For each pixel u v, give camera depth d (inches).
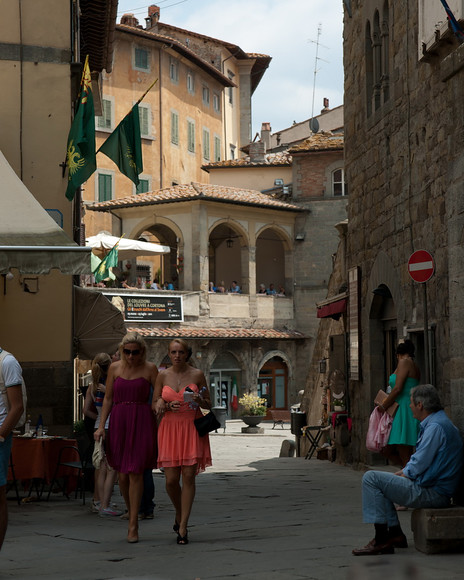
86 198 1923.0
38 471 458.3
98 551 297.6
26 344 540.4
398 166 552.4
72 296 550.9
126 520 390.0
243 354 1835.6
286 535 320.2
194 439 313.7
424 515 271.6
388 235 574.9
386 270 575.5
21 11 553.3
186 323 1739.7
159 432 317.4
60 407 540.1
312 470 679.7
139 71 2043.6
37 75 553.0
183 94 2194.9
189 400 313.1
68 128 553.3
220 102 2433.6
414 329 508.7
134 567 260.7
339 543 295.7
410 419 400.8
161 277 1942.7
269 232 2027.6
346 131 698.2
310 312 1924.2
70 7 560.7
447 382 445.1
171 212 1787.6
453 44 445.1
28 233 422.6
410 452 401.4
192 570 251.0
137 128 556.1
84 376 968.9
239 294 1839.3
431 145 484.4
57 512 424.2
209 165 2094.0
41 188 549.6
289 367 1913.1
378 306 624.4
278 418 1630.2
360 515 380.8
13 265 402.9
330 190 1919.3
